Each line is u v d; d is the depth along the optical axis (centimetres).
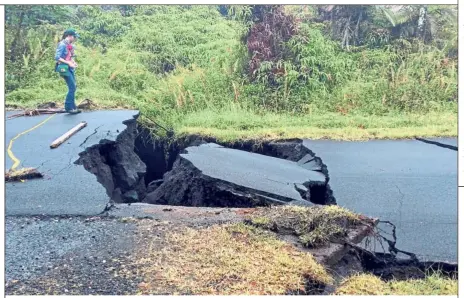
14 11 1456
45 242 444
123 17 1631
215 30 1546
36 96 1279
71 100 1083
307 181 664
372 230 481
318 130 1009
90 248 430
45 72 1388
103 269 390
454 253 448
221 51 1428
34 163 701
